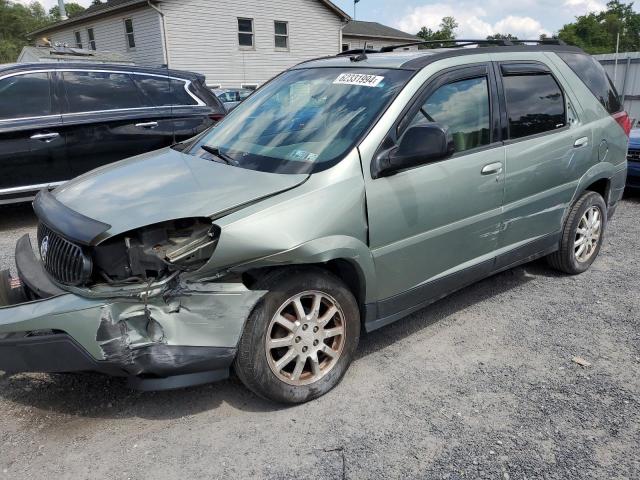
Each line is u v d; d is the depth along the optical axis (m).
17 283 3.39
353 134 3.30
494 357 3.70
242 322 2.79
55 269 2.90
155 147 7.15
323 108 3.64
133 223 2.70
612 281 4.98
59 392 3.29
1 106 6.27
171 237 2.80
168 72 7.46
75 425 3.00
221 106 7.82
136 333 2.65
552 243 4.70
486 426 2.99
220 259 2.73
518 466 2.70
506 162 3.96
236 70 24.14
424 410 3.13
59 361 2.67
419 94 3.50
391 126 3.33
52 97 6.54
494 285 4.91
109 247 2.69
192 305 2.71
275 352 3.12
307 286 3.03
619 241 6.15
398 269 3.45
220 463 2.72
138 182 3.26
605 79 5.09
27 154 6.37
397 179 3.32
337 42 27.39
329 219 3.01
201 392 3.30
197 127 7.41
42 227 3.18
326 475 2.64
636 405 3.17
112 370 2.66
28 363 2.71
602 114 4.89
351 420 3.05
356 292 3.38
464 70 3.81
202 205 2.85
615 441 2.88
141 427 2.99
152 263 2.64
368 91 3.57
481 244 3.96
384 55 4.03
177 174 3.33
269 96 4.16
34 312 2.64
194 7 22.44
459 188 3.65
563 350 3.79
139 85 7.14
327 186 3.06
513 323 4.18
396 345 3.86
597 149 4.80
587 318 4.26
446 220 3.63
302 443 2.86
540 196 4.34
